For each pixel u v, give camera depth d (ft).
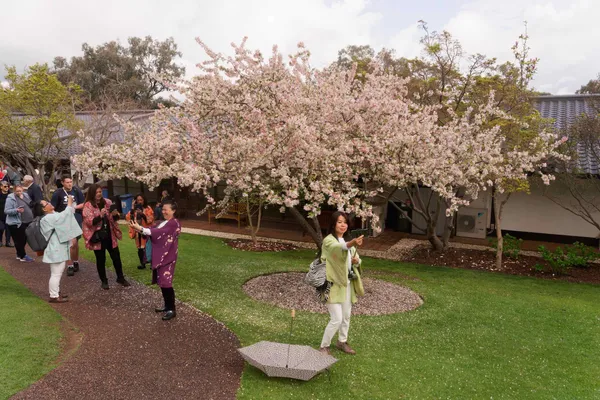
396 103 25.90
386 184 28.71
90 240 21.15
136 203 26.68
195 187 22.02
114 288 22.33
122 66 110.32
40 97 40.98
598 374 15.64
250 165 21.74
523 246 41.65
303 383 13.44
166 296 18.16
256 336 17.01
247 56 23.52
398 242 43.75
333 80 25.67
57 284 19.67
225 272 28.04
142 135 25.50
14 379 12.53
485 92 34.12
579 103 46.60
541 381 14.87
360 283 15.62
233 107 22.94
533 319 21.62
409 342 17.67
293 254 37.52
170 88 23.89
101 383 12.91
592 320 21.74
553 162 32.83
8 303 18.52
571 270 33.47
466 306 23.41
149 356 14.83
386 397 13.00
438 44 34.65
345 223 14.85
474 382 14.39
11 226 26.35
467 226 46.14
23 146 42.47
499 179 29.07
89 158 23.77
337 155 23.82
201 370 14.05
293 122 20.84
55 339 15.53
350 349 15.96
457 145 27.84
